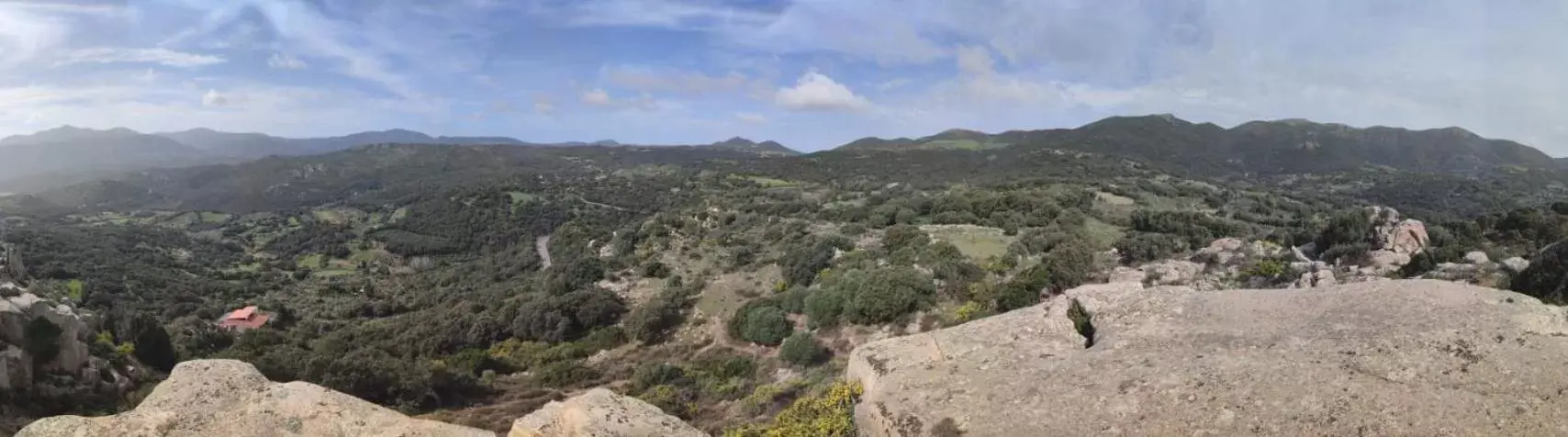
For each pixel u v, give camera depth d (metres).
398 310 90.88
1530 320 12.16
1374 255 37.50
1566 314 12.40
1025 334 15.21
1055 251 48.44
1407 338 12.17
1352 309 13.69
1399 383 11.09
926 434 12.09
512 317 60.22
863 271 46.16
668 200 151.25
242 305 84.50
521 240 131.00
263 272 113.50
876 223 80.00
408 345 60.81
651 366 44.72
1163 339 14.02
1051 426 11.66
